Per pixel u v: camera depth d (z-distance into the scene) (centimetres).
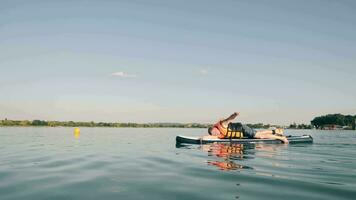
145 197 476
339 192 505
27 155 1080
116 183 579
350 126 8850
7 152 1188
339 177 638
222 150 1270
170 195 488
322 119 9375
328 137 2780
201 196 482
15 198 470
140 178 632
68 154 1121
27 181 598
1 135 2711
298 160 928
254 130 1700
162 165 824
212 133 1697
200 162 886
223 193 501
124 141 1948
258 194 495
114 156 1052
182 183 579
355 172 704
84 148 1395
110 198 468
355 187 542
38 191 514
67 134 3080
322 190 520
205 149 1320
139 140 2066
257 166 803
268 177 640
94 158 995
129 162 891
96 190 521
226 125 1670
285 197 475
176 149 1323
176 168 768
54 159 965
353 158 984
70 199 464
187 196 482
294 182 586
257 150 1264
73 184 570
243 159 954
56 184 570
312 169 748
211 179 620
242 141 1630
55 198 469
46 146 1500
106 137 2505
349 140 2180
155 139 2203
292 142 1717
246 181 598
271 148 1366
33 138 2253
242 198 470
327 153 1152
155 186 554
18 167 788
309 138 1814
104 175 668
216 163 863
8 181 598
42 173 694
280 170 733
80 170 739
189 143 1644
